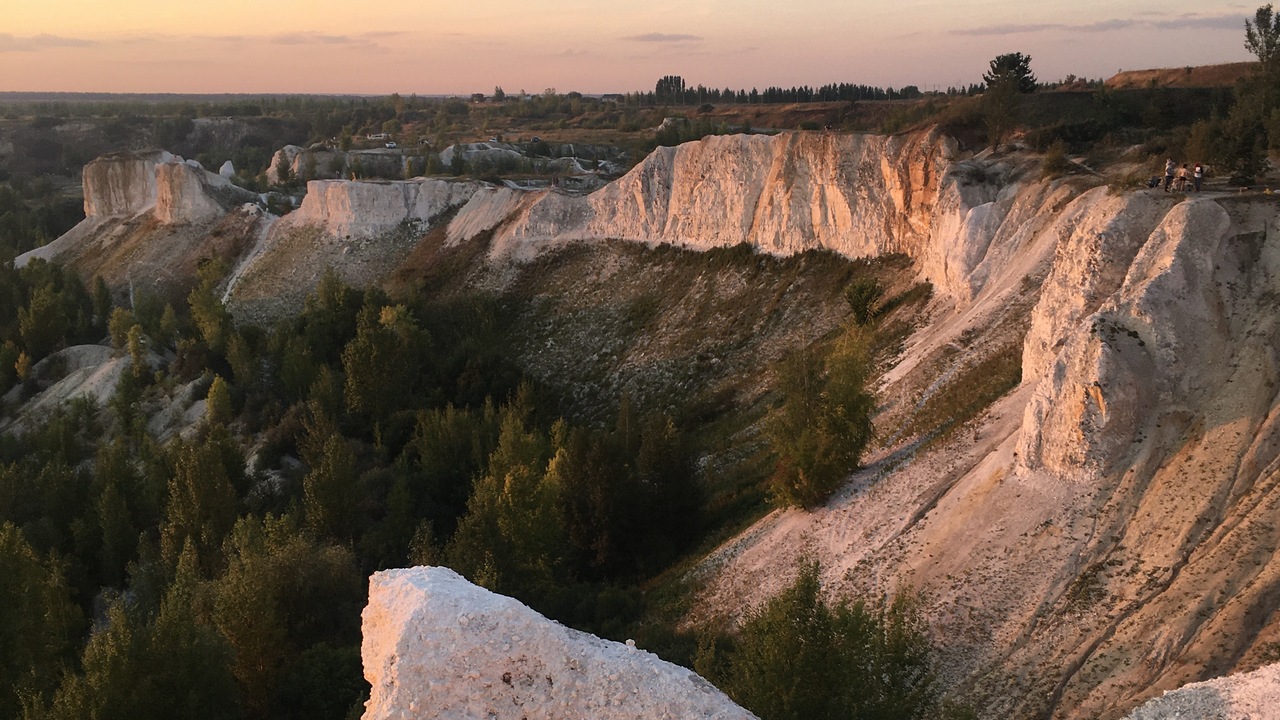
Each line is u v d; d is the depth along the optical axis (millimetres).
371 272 98375
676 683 14328
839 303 59062
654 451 42688
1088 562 25047
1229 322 27797
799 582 21188
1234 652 20297
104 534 44094
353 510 42594
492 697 14492
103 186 126625
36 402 78000
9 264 98062
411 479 49656
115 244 120188
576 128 193750
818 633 20625
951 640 25172
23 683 25688
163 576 38906
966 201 50719
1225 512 23844
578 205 86625
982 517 28531
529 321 79312
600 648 14875
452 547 37125
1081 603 24000
